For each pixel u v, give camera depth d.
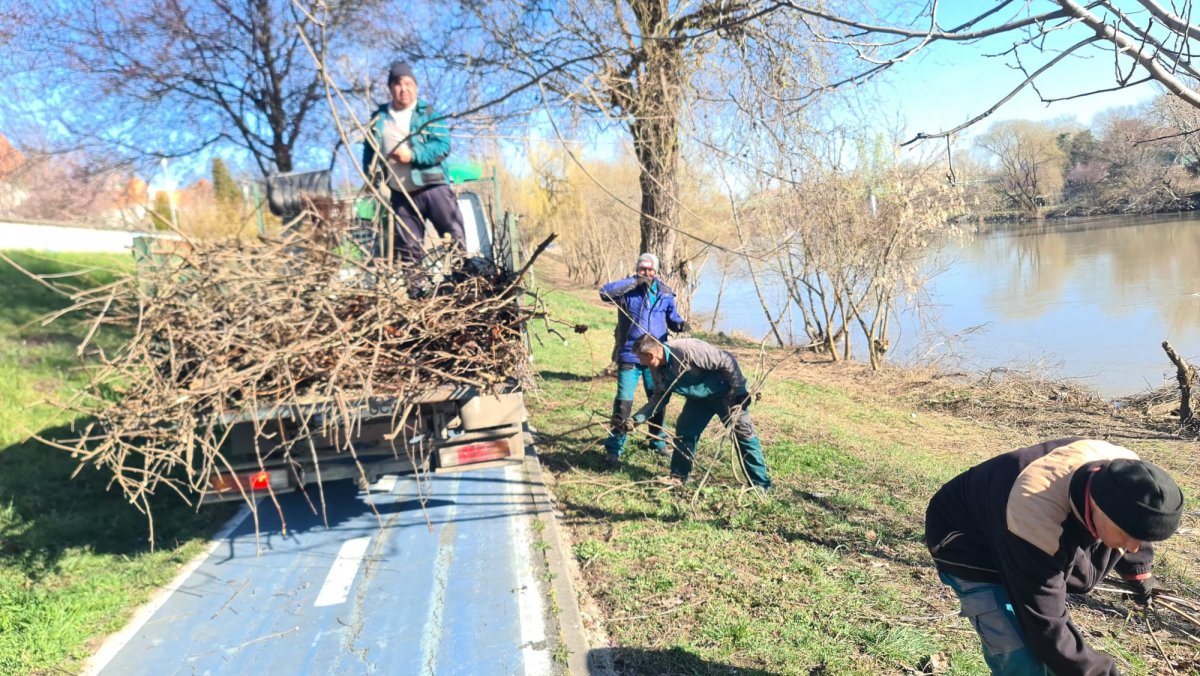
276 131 13.16
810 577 4.17
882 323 14.29
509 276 4.94
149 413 3.88
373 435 4.84
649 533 4.90
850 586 4.06
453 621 3.96
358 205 5.42
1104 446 2.25
